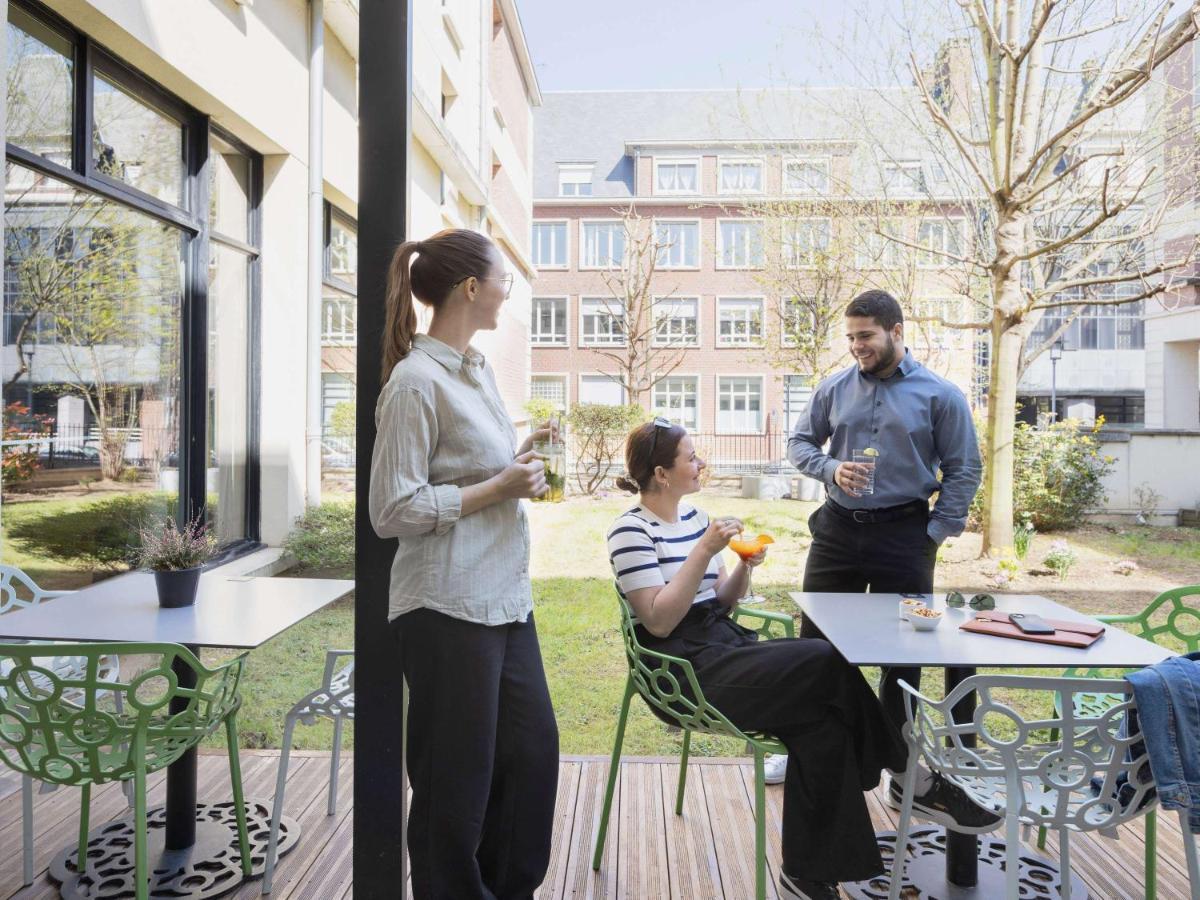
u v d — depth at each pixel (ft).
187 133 18.76
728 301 91.30
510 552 6.48
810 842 7.23
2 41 10.25
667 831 9.32
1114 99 21.66
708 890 8.21
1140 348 88.12
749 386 90.74
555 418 6.92
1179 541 32.17
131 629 7.61
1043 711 14.10
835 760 7.24
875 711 7.47
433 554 6.14
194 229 18.80
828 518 10.29
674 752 12.60
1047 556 25.99
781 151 43.16
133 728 6.93
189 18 16.94
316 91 23.15
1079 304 25.09
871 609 8.50
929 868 8.64
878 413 9.93
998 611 8.31
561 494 6.89
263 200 22.31
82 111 14.83
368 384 6.44
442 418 6.22
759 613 9.55
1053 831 9.62
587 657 17.21
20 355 13.60
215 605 8.48
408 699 6.46
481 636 6.23
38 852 8.75
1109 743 6.29
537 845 6.72
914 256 32.48
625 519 8.30
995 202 25.93
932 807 7.80
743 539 8.04
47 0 13.62
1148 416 54.75
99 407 15.74
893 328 9.84
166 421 18.12
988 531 26.66
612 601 21.81
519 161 64.08
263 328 22.34
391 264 6.30
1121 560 28.07
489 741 6.27
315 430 23.27
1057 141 23.99
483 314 6.61
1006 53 23.85
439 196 36.91
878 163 32.12
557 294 95.04
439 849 6.20
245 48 19.56
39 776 7.01
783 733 7.41
